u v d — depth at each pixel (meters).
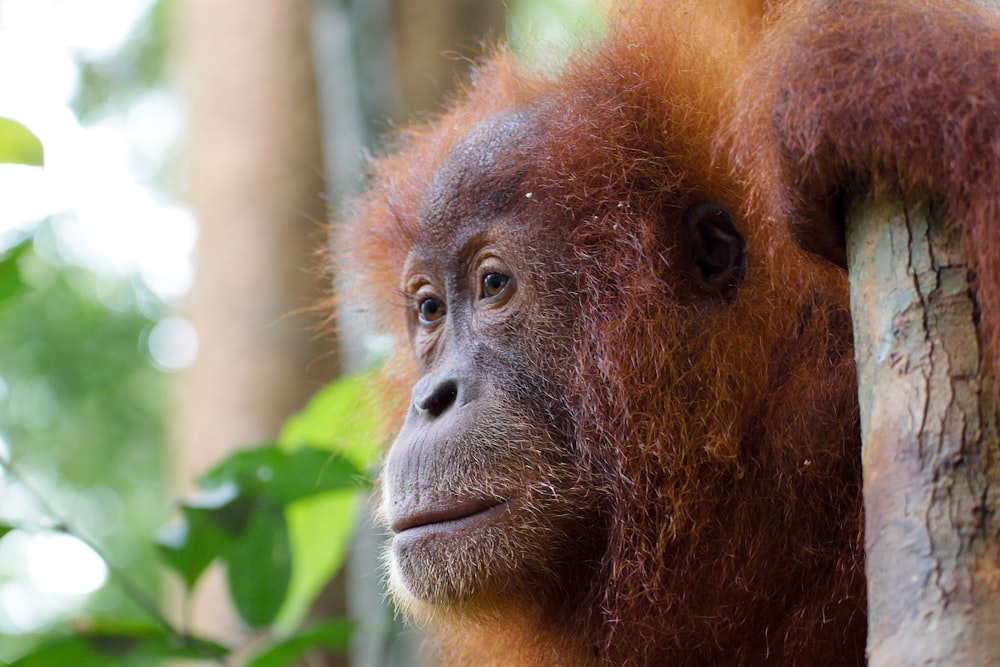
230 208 9.52
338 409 4.80
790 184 2.42
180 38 12.84
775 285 3.14
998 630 1.75
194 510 3.94
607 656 3.22
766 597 3.14
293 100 9.68
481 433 3.18
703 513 3.15
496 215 3.34
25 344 15.66
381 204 4.08
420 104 7.62
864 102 2.27
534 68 3.78
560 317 3.25
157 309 16.12
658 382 3.17
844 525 3.06
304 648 3.99
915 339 2.02
